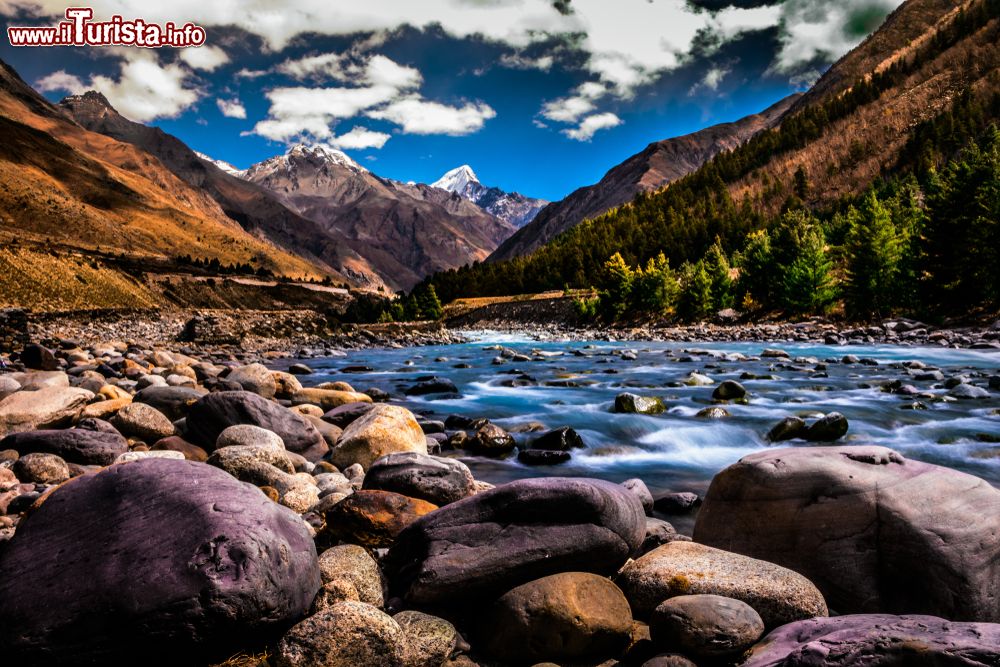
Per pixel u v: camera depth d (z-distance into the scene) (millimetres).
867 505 4926
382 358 33531
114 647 3514
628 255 124812
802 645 3381
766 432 11898
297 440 9633
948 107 167375
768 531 5219
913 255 48000
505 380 20547
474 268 145375
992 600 4488
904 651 3029
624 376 22094
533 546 4594
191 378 16609
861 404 14953
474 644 4344
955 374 21172
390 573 4945
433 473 6113
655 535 5906
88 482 4363
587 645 4125
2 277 62406
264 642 3836
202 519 3951
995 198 41125
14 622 3539
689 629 3959
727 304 67938
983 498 4934
